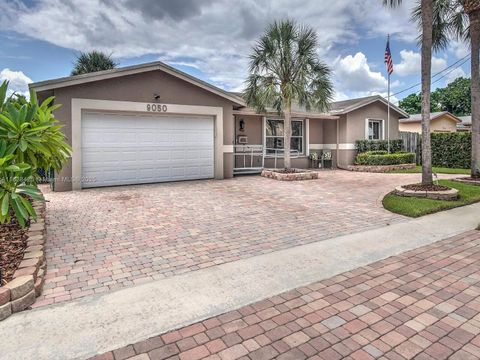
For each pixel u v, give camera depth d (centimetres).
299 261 450
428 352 260
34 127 438
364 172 1520
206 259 460
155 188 1034
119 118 1070
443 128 2655
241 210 748
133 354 259
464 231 594
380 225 631
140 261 452
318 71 1161
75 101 981
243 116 1482
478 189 965
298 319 308
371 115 1730
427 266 434
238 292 361
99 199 859
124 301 341
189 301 341
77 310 322
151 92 1084
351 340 276
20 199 388
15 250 421
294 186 1087
